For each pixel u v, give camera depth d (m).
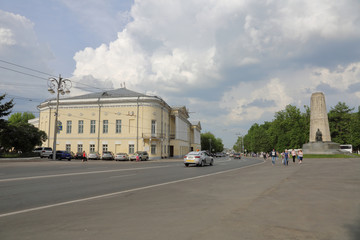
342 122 69.44
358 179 12.52
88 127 52.44
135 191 9.69
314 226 4.93
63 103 53.69
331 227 4.87
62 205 7.19
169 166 26.53
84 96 55.66
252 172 18.41
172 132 67.31
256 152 101.00
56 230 4.82
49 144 53.72
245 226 4.95
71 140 52.84
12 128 42.44
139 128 50.56
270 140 78.31
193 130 93.94
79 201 7.78
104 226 5.05
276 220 5.36
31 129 45.72
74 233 4.63
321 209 6.32
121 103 51.62
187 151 80.31
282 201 7.34
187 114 78.25
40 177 14.59
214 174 16.94
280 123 72.62
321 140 45.31
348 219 5.42
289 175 15.23
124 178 14.39
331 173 15.85
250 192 9.11
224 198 8.01
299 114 70.56
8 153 43.19
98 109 52.41
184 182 12.47
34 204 7.38
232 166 26.78
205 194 8.83
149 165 28.50
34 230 4.84
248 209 6.40
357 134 64.62
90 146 52.00
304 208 6.45
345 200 7.41
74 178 14.23
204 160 27.16
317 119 46.12
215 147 138.50
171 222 5.29
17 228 4.98
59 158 39.94
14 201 7.82
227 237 4.32
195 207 6.73
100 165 27.77
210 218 5.57
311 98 47.12
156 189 10.17
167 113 61.06
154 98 51.09
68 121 53.72
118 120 51.81
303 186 10.32
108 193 9.28
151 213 6.11
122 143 50.84
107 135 51.56
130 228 4.90
